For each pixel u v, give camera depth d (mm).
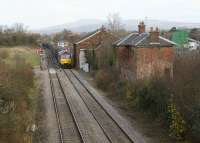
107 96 39812
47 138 23469
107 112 31266
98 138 23531
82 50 73062
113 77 46000
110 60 54969
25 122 25109
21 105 28344
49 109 32750
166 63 40031
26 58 79500
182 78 25250
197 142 21000
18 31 145375
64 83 50094
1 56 64938
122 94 38125
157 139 23312
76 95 40531
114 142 22625
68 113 31234
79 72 65750
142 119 28719
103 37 73250
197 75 24797
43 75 59031
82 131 25172
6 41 125812
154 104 28484
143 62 39969
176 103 23469
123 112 31453
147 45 39688
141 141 22797
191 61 28188
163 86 27266
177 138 22578
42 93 41344
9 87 28984
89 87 46406
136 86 34906
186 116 22234
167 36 71812
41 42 154750
